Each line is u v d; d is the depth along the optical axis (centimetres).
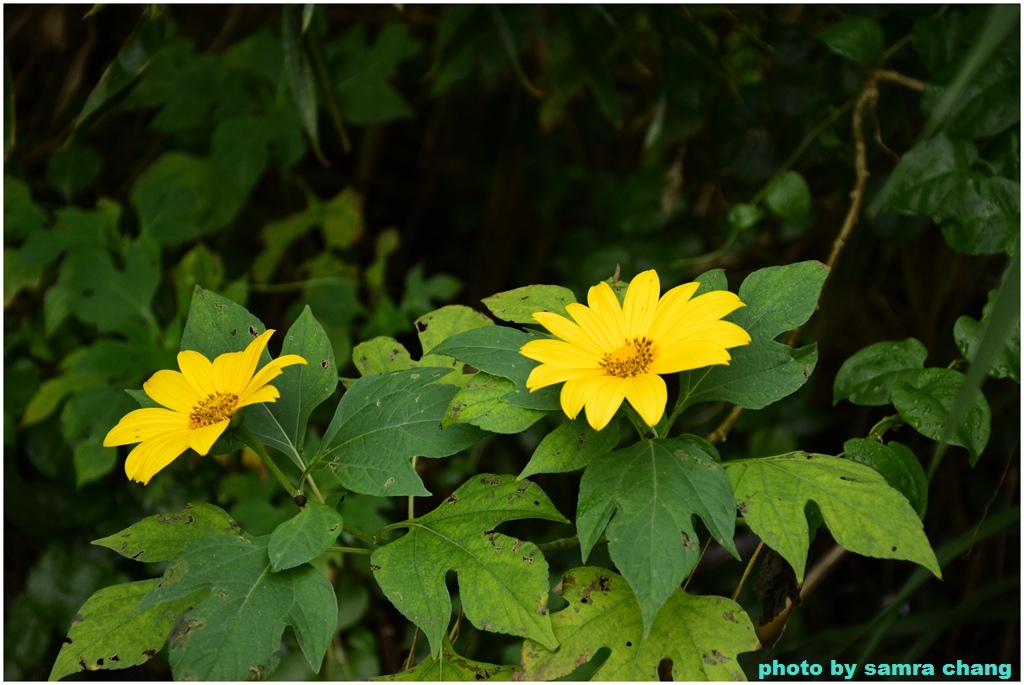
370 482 85
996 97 101
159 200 137
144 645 85
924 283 129
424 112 202
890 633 104
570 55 133
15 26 153
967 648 114
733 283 146
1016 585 106
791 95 126
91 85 163
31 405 130
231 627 81
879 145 119
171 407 86
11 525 149
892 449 90
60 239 133
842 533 81
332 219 158
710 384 85
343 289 147
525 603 82
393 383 87
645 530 79
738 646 83
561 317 85
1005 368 93
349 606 124
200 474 136
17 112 165
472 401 84
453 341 85
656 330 83
